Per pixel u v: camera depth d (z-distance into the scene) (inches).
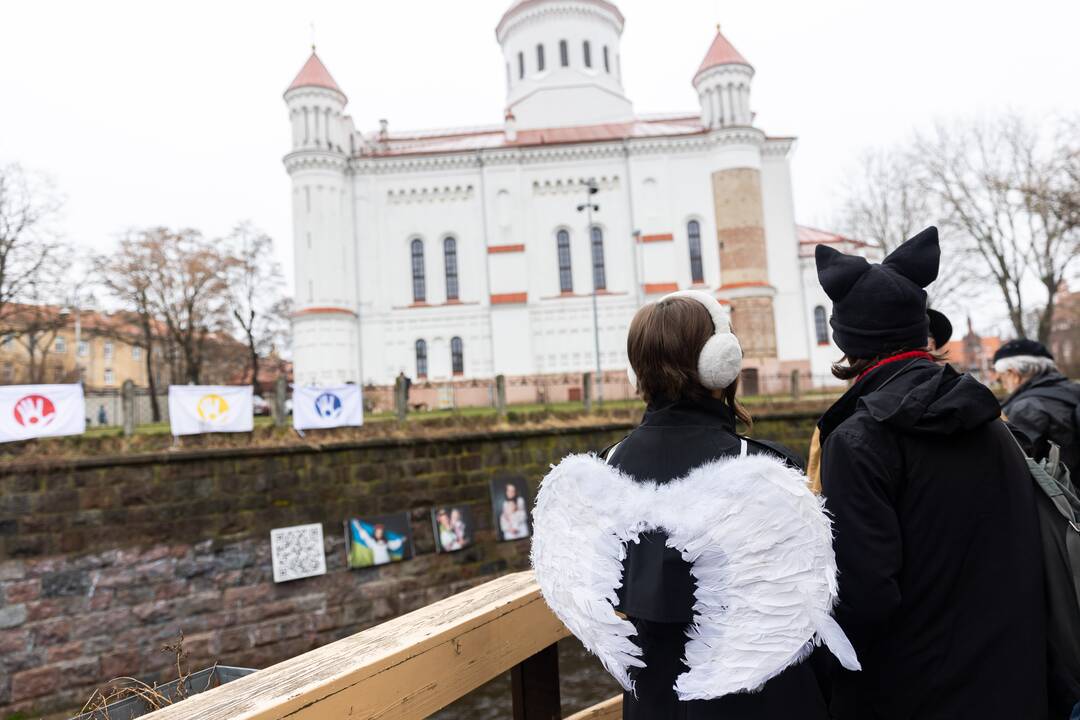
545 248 1696.6
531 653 96.5
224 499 524.1
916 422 73.9
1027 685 70.7
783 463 64.6
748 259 1646.2
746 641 59.8
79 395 497.4
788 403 894.4
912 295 85.0
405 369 1643.7
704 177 1701.5
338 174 1638.8
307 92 1642.5
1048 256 1349.7
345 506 572.7
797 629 59.9
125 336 1706.4
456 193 1699.1
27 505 461.7
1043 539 78.1
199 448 523.2
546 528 72.9
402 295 1667.1
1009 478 76.5
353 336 1628.9
